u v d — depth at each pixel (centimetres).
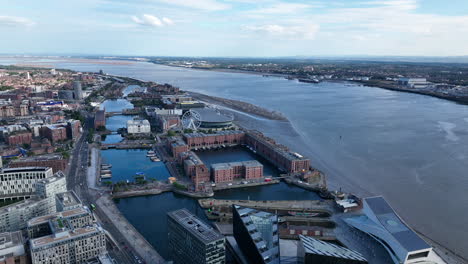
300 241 19350
